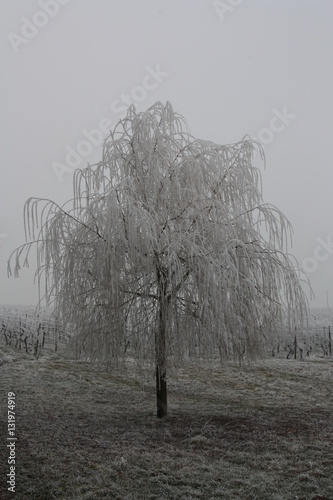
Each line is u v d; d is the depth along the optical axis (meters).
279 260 8.34
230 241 7.73
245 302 8.04
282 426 7.91
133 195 7.88
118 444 6.84
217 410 9.32
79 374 12.58
